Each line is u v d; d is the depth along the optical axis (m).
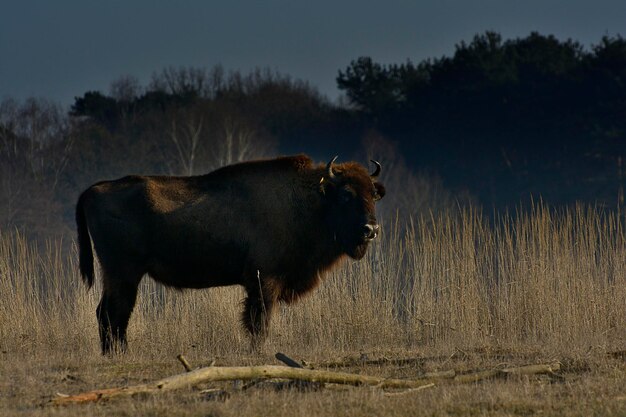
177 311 54.25
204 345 49.91
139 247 47.31
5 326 53.28
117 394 32.97
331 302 55.41
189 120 196.25
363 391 34.25
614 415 31.11
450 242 58.72
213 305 53.88
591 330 52.38
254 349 47.06
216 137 196.50
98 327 48.72
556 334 50.47
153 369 40.69
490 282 58.47
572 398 33.59
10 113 194.12
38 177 167.38
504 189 191.75
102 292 52.91
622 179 175.00
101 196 47.50
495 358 43.34
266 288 48.06
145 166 184.12
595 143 193.50
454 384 36.38
